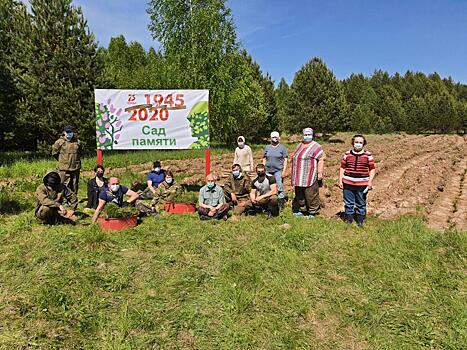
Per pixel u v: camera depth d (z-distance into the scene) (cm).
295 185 890
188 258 644
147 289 538
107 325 458
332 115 4397
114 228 782
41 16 2128
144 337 436
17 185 1252
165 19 2775
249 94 3138
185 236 745
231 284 545
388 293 530
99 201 871
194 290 536
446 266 605
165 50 2847
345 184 826
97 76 2216
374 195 1233
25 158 2078
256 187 920
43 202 797
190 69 2780
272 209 896
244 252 658
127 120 1100
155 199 1002
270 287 541
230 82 2912
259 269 596
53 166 1620
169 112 1103
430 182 1487
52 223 830
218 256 649
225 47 2873
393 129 6450
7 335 428
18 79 2156
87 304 497
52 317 464
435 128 6194
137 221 835
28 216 870
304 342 430
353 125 6275
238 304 492
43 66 2106
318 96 4356
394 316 477
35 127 2216
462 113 6112
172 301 507
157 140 1109
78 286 536
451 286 541
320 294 528
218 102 2861
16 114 2139
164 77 2852
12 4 2631
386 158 2270
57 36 2144
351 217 838
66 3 2153
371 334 443
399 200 1150
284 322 466
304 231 758
